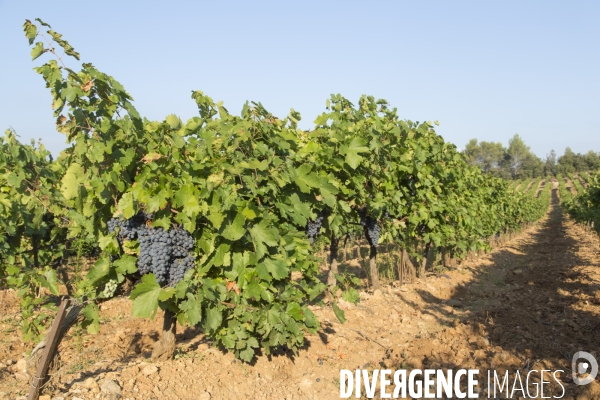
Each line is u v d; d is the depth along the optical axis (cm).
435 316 937
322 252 1408
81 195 463
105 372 526
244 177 537
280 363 616
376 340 758
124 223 483
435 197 1106
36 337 539
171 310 525
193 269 514
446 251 1491
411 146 975
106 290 489
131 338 709
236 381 554
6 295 911
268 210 580
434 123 1090
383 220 982
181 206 489
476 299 1105
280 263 546
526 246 2461
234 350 572
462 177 1409
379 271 1349
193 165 504
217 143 545
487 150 12812
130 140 471
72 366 574
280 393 555
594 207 2114
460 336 762
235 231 502
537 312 917
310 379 590
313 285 638
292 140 646
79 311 476
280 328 546
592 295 1053
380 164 860
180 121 533
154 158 484
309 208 634
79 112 441
